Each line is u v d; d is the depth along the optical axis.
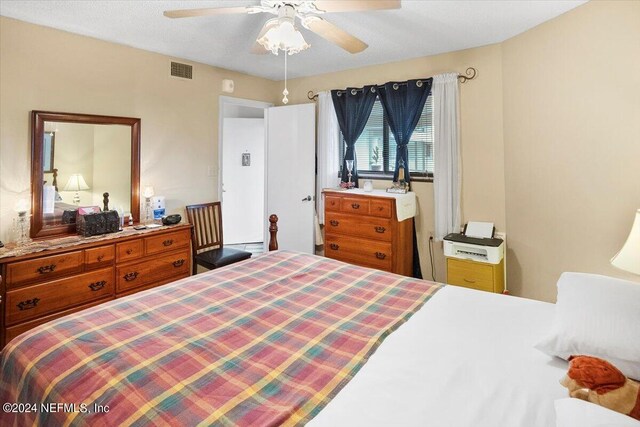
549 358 1.27
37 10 2.50
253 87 4.40
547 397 1.05
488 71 3.26
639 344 1.09
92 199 3.08
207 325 1.51
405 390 1.09
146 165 3.46
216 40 3.12
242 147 5.62
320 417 0.97
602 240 2.33
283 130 4.48
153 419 0.96
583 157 2.43
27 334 1.39
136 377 1.13
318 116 4.33
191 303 1.73
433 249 3.70
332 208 3.80
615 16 2.16
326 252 3.88
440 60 3.50
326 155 4.22
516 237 3.12
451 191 3.46
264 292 1.90
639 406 0.90
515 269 3.16
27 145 2.73
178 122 3.68
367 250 3.57
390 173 3.95
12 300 2.36
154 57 3.45
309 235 4.38
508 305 1.75
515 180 3.09
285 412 0.98
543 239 2.83
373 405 1.02
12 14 2.56
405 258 3.54
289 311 1.67
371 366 1.22
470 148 3.40
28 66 2.70
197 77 3.81
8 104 2.63
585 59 2.38
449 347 1.35
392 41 3.13
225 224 5.62
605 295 1.29
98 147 3.10
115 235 2.92
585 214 2.45
